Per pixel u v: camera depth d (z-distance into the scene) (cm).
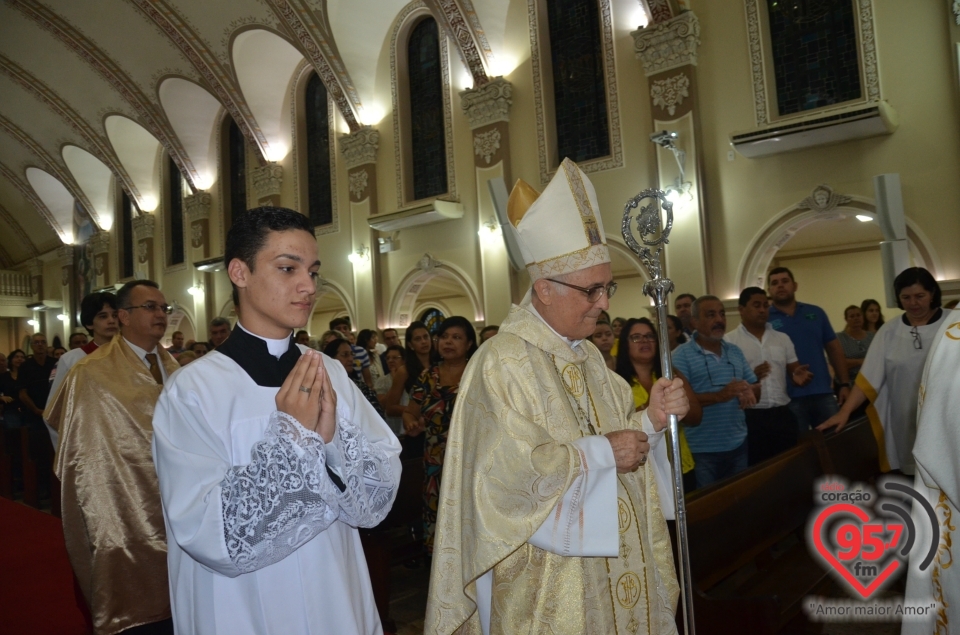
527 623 172
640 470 198
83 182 1956
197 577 154
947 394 187
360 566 172
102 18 1442
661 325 191
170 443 147
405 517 407
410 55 1235
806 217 811
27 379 841
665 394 188
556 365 191
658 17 893
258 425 155
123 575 266
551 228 187
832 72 817
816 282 1300
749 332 494
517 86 1066
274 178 1423
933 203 735
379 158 1260
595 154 1002
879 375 399
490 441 171
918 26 747
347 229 1322
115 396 278
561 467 164
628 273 1335
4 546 502
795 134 773
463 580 173
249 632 151
